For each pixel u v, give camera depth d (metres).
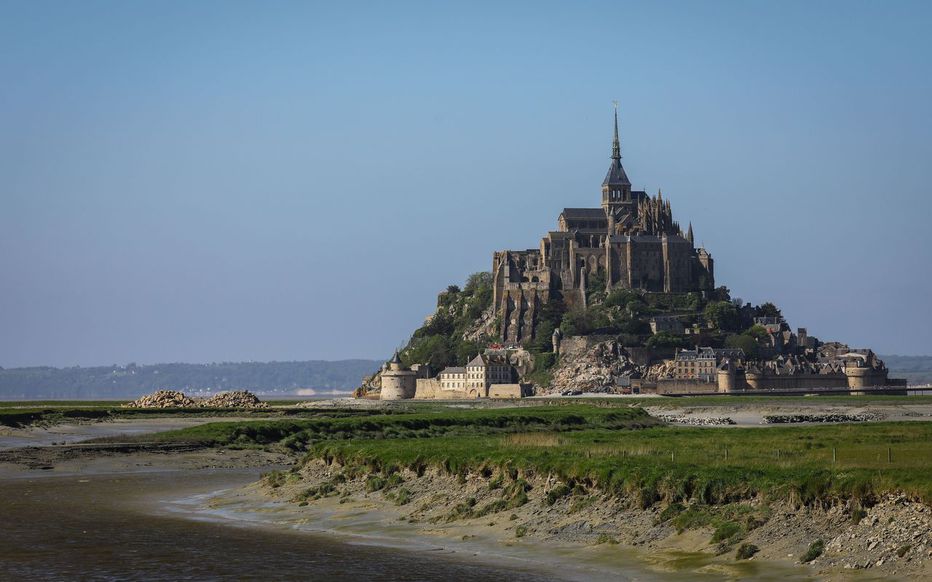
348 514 117.31
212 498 134.88
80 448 195.88
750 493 96.56
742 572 83.56
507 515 108.12
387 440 175.75
